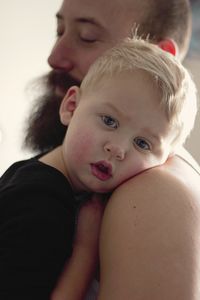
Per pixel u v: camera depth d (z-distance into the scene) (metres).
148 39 0.82
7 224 0.54
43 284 0.53
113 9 0.83
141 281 0.47
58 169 0.61
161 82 0.60
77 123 0.61
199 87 1.71
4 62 1.80
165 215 0.52
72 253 0.57
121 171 0.59
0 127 1.81
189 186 0.58
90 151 0.58
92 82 0.64
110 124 0.58
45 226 0.53
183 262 0.48
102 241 0.55
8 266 0.52
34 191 0.55
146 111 0.58
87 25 0.85
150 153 0.60
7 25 1.78
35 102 1.08
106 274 0.51
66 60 0.88
